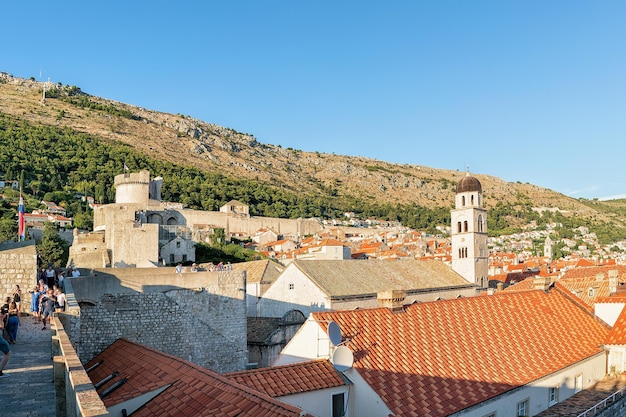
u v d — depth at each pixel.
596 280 55.88
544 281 40.91
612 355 36.00
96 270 40.03
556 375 31.06
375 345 27.03
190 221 162.00
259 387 21.91
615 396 31.66
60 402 14.72
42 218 141.62
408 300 65.69
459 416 24.17
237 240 156.12
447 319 32.19
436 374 26.45
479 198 98.38
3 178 174.12
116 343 32.62
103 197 180.62
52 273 40.81
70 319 27.88
